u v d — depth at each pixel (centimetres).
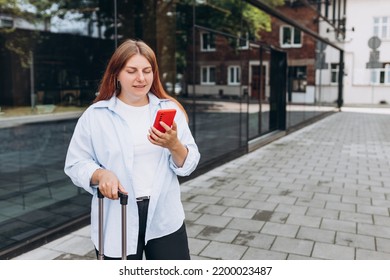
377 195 583
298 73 1425
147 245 211
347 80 2920
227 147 852
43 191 438
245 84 957
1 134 406
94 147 198
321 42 1770
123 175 195
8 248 368
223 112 834
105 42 523
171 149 192
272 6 1089
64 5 466
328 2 1856
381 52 2783
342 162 833
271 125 1229
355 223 463
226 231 437
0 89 404
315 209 515
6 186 404
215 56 802
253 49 1012
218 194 584
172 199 208
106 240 200
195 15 729
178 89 689
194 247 393
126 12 563
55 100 458
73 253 381
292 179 679
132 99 201
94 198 203
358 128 1490
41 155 441
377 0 2742
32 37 434
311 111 1653
